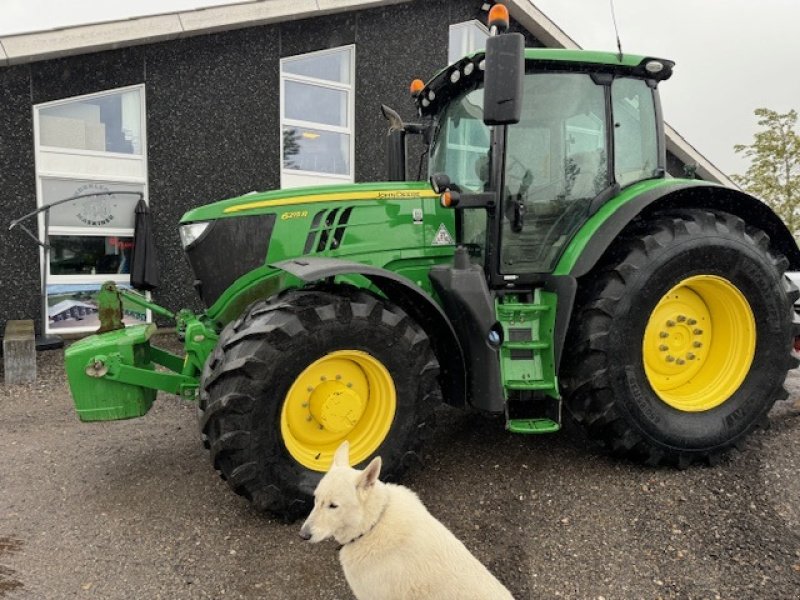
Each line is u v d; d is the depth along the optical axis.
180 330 3.89
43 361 6.41
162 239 7.75
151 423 4.58
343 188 3.61
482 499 3.21
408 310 3.53
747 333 3.72
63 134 7.17
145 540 2.87
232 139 8.01
